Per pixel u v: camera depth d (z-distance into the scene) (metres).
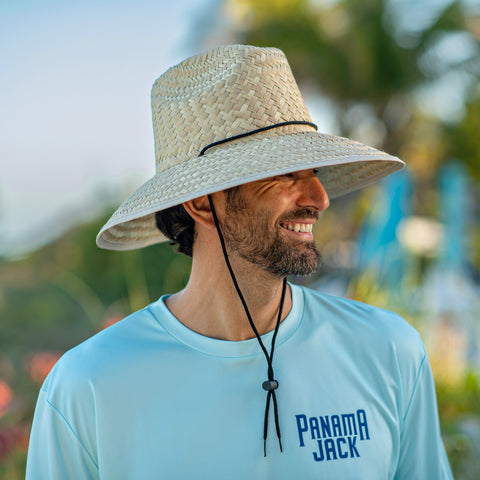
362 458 2.24
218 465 2.18
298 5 12.97
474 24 12.97
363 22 12.62
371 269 7.84
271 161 2.14
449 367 6.00
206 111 2.38
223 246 2.30
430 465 2.47
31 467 2.33
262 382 2.27
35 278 12.72
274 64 2.41
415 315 6.44
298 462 2.19
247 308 2.29
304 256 2.31
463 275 8.51
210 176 2.18
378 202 8.84
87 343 2.42
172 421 2.22
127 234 2.88
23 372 6.66
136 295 7.09
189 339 2.33
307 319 2.43
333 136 2.37
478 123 13.43
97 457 2.28
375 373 2.37
